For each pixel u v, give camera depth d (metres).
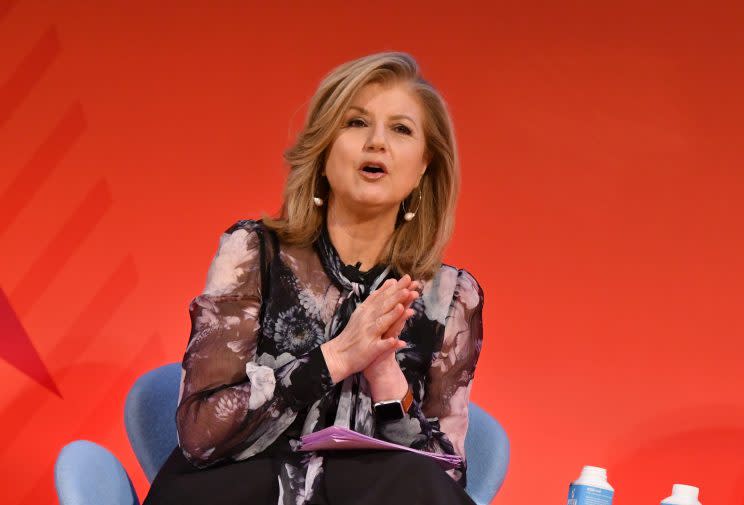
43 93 13.61
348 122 7.97
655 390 13.52
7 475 12.88
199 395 7.25
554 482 13.47
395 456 6.79
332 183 7.95
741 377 13.45
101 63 13.73
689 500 9.44
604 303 13.69
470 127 13.95
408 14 14.08
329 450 7.10
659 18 13.96
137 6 13.86
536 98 13.97
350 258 8.11
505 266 13.78
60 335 13.22
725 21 13.87
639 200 13.78
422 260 8.28
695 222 13.70
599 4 14.03
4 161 13.43
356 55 14.01
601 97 13.92
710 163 13.75
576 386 13.59
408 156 7.92
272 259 7.86
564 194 13.85
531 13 14.06
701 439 13.40
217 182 13.73
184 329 13.44
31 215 13.38
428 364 8.09
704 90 13.84
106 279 13.38
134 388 8.89
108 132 13.63
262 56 13.95
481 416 9.96
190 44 13.88
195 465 7.22
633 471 13.45
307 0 14.05
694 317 13.58
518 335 13.68
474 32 14.06
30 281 13.27
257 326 7.62
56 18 13.73
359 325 7.18
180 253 13.55
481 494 9.56
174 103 13.78
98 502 7.26
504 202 13.85
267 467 7.20
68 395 13.12
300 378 7.12
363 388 7.58
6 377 13.04
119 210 13.52
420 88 8.08
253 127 13.84
